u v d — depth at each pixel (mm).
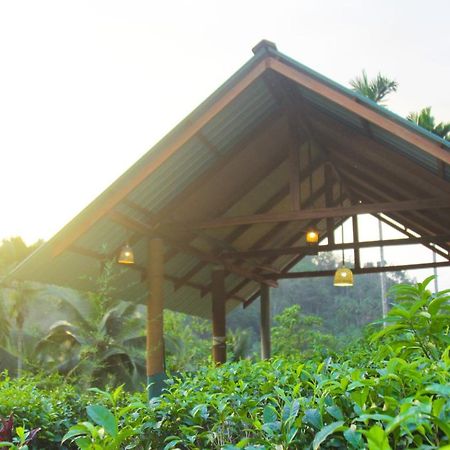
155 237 8164
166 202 8172
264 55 6594
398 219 12484
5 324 16078
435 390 1627
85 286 8711
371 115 6289
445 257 12141
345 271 9977
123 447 2920
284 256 13367
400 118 6160
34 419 4484
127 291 9609
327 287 40812
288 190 10242
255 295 14297
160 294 7996
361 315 36688
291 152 8016
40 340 15734
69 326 15867
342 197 11789
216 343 10406
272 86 7527
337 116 7895
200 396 2859
